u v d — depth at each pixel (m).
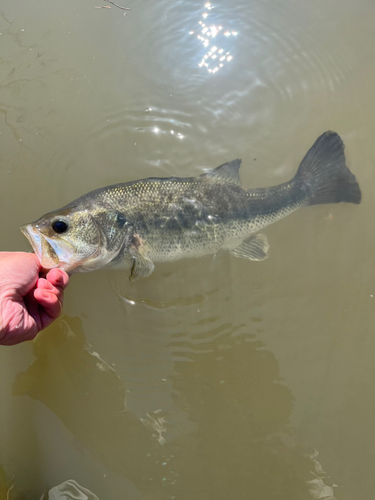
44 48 0.63
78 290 0.49
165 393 0.46
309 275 0.51
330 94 0.60
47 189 0.54
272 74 0.62
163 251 0.48
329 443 0.43
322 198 0.53
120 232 0.46
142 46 0.64
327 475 0.41
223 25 0.65
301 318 0.50
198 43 0.64
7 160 0.55
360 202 0.54
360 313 0.49
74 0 0.66
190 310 0.50
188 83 0.61
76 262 0.43
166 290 0.51
